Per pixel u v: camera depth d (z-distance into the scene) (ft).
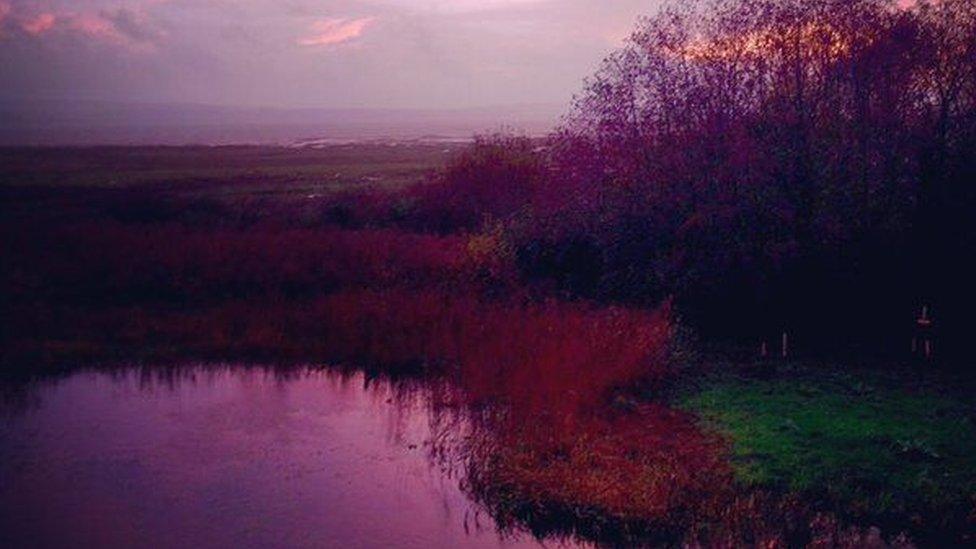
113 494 35.09
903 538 29.48
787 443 37.24
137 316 63.98
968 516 30.07
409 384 50.31
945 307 52.16
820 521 30.50
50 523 32.35
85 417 44.65
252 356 55.77
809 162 55.57
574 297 64.34
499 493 33.78
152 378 51.62
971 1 54.65
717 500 31.83
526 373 44.80
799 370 48.88
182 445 40.65
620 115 63.41
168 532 31.68
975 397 42.83
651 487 32.71
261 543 30.83
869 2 56.34
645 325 51.93
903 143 54.39
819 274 55.16
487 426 41.65
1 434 42.01
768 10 58.08
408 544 30.76
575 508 31.91
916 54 55.11
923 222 52.95
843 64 56.59
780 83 58.18
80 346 56.54
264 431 42.63
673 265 58.44
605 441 37.99
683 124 61.00
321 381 51.16
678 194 59.88
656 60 62.08
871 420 39.68
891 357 50.88
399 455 39.29
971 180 52.24
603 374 44.73
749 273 56.34
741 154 56.29
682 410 42.52
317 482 36.32
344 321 60.44
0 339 57.47
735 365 50.31
